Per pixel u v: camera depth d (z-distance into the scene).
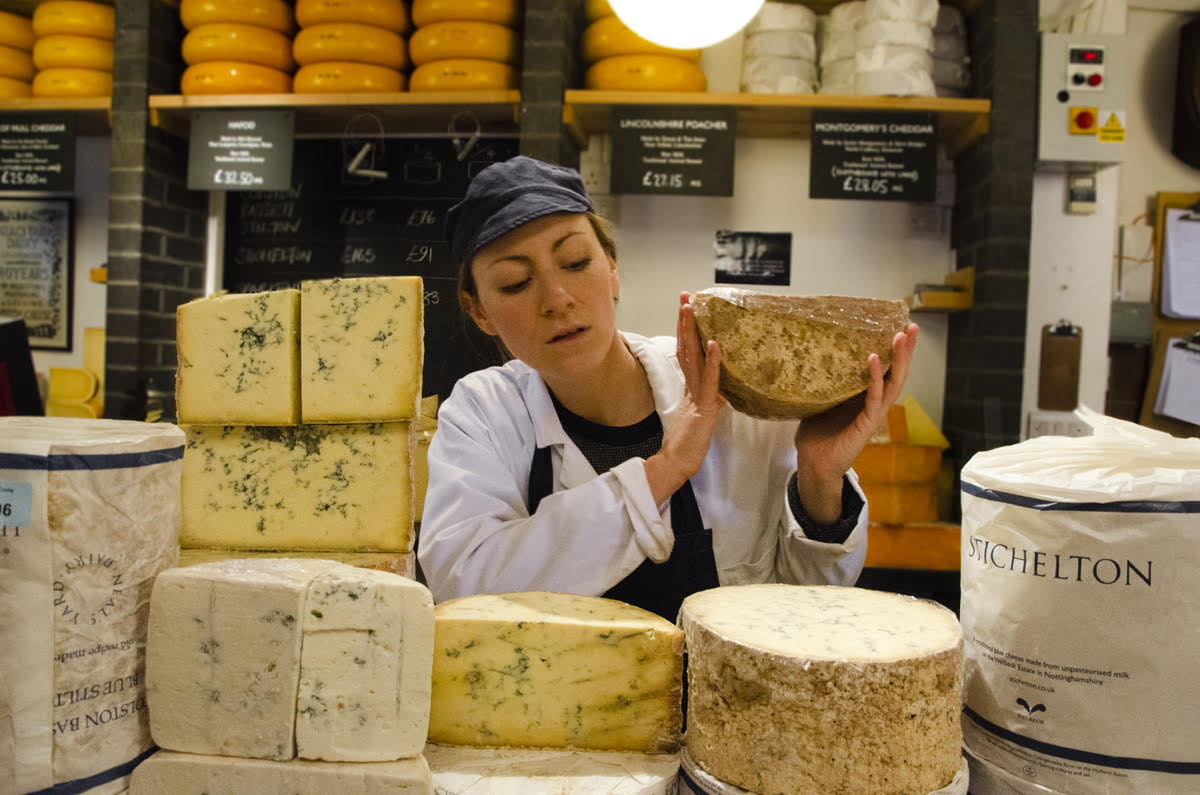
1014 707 0.83
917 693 0.75
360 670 0.80
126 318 2.87
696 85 2.69
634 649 0.89
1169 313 3.10
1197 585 0.76
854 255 3.04
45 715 0.72
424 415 1.84
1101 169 2.85
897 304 1.02
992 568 0.86
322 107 2.74
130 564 0.79
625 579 1.33
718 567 1.34
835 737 0.74
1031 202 2.59
